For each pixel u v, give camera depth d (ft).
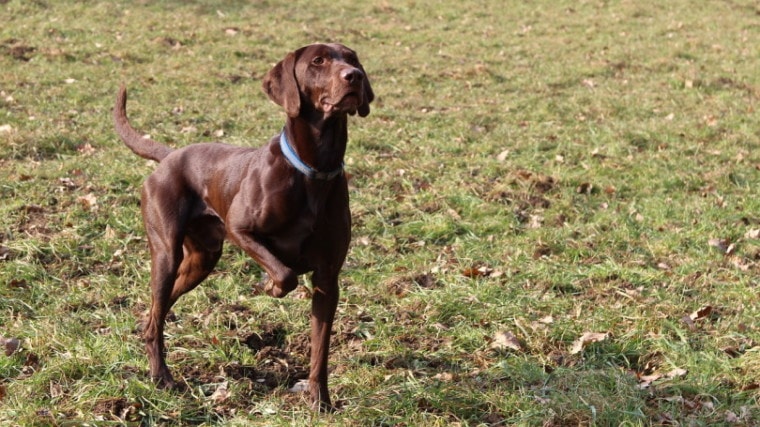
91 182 36.58
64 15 71.56
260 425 20.06
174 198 22.35
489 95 57.62
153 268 22.27
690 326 26.13
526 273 29.99
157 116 47.50
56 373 21.77
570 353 24.54
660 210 36.63
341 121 19.84
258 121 47.73
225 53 64.54
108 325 25.17
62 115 46.65
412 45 73.92
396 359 23.99
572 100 56.18
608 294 28.60
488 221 34.81
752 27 84.69
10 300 26.45
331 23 80.02
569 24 85.05
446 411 20.98
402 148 44.29
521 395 21.72
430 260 31.58
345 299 27.81
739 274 30.45
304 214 19.88
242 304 27.22
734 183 41.09
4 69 55.52
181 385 22.02
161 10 77.36
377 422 20.68
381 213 35.32
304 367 23.82
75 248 30.53
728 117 52.54
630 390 21.68
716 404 21.77
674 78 62.39
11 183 35.53
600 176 40.93
